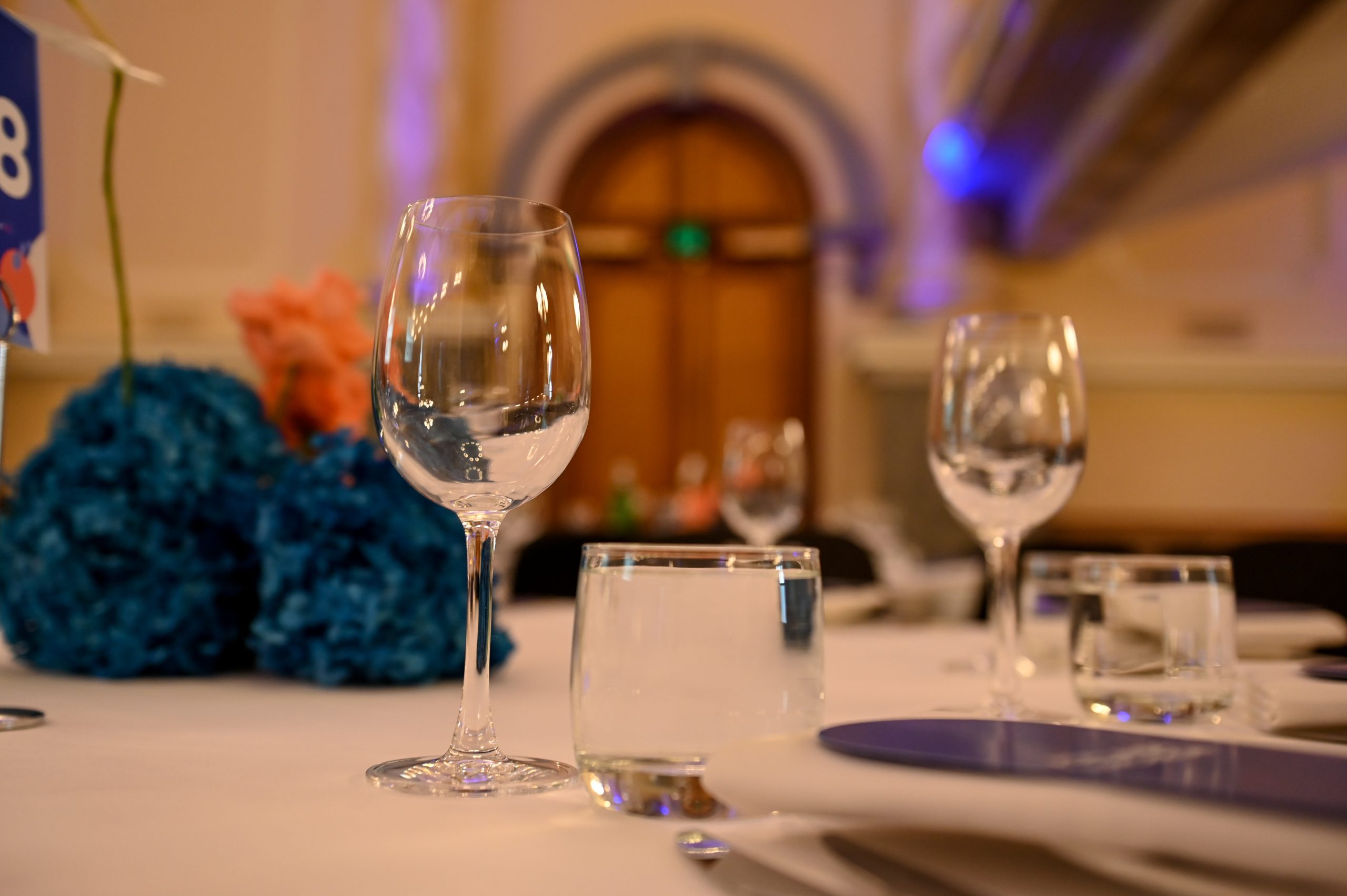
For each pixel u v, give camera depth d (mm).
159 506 791
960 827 281
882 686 797
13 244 733
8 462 6164
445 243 483
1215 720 626
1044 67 4551
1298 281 6527
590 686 416
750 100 7051
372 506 744
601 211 7188
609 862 350
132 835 373
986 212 6668
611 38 7145
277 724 609
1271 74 4547
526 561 1901
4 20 729
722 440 7051
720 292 7129
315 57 6629
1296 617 892
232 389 883
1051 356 707
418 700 708
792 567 424
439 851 359
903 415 6238
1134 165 5074
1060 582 1016
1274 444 6477
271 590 755
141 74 810
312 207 6551
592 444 7086
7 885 316
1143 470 6531
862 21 7055
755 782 316
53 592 775
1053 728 367
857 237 6922
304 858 350
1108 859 282
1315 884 243
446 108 6734
